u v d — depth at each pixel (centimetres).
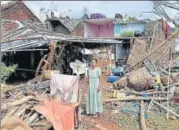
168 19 1792
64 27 3609
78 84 1091
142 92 1504
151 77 1600
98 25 3619
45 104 907
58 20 3575
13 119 780
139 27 3325
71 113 941
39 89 1338
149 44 2666
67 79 1102
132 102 1356
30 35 2092
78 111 1044
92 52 2473
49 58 1861
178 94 1391
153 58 2073
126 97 1396
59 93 1091
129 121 1130
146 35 3048
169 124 1102
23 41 1886
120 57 3167
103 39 2436
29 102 927
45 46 2020
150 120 1134
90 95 1150
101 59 2548
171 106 1295
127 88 1631
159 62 2036
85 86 1650
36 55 2245
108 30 3578
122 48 3194
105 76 2142
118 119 1145
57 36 2223
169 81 1551
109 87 1711
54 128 841
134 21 3322
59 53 2081
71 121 938
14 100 979
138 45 2562
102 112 1182
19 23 2580
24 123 792
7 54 1956
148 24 3156
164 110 1242
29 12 3272
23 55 2242
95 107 1149
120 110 1245
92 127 1048
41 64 1884
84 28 3581
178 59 1980
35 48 1994
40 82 1473
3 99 1002
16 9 3155
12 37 1980
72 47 2306
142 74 1612
